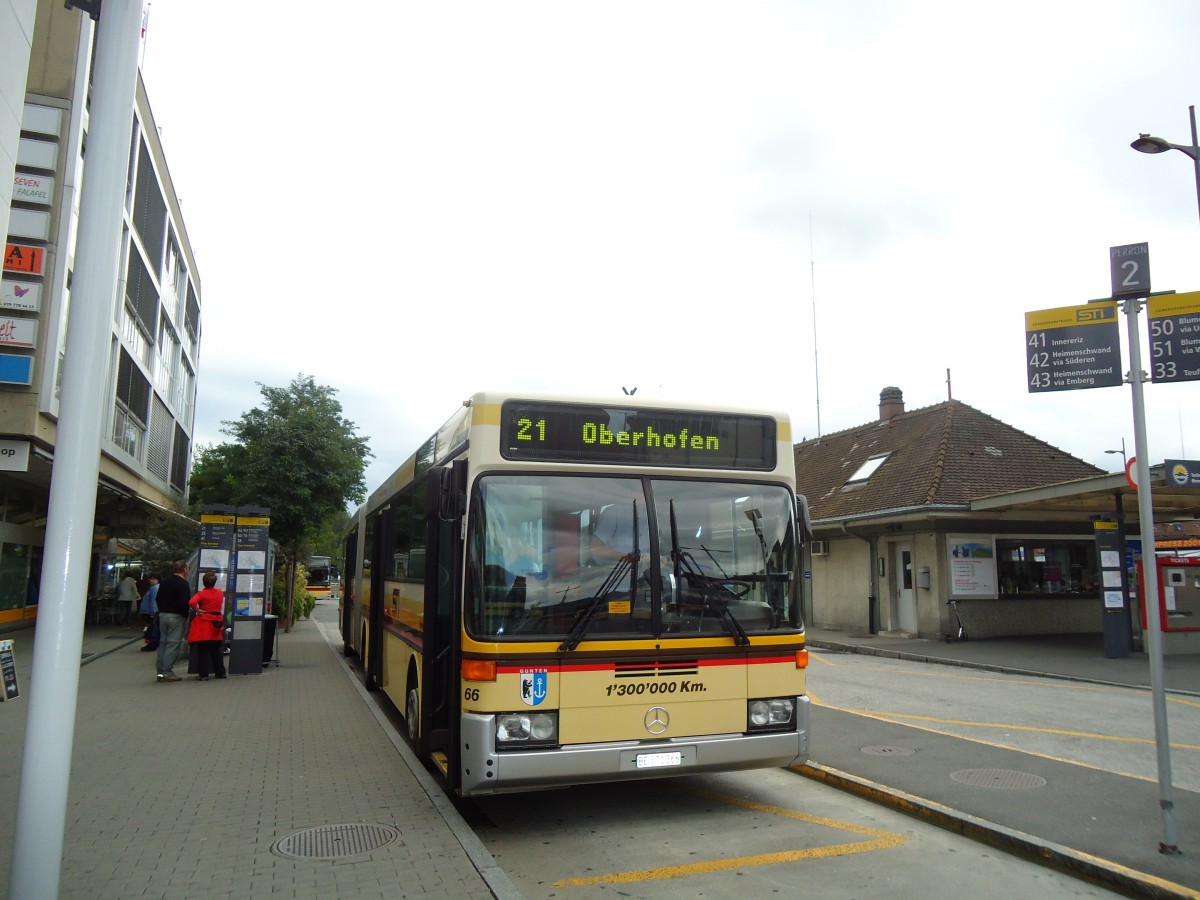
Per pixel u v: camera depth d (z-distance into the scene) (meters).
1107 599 17.27
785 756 6.48
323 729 9.99
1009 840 5.88
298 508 25.23
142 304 25.45
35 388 16.22
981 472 22.67
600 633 6.11
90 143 4.33
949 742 8.98
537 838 6.20
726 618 6.43
